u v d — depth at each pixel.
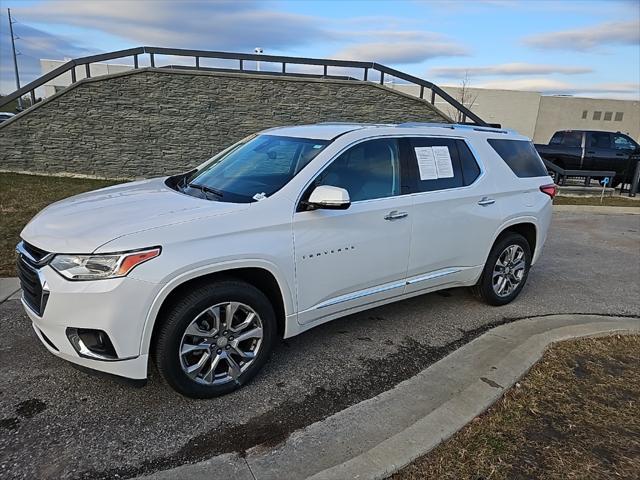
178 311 2.70
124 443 2.52
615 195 13.87
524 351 3.50
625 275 5.96
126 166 12.40
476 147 4.37
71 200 3.40
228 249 2.79
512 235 4.62
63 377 3.12
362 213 3.42
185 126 12.41
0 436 2.54
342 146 3.47
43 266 2.64
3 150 11.80
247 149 4.02
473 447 2.47
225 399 2.95
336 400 2.97
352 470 2.27
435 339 3.91
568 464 2.38
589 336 3.85
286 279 3.08
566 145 15.32
